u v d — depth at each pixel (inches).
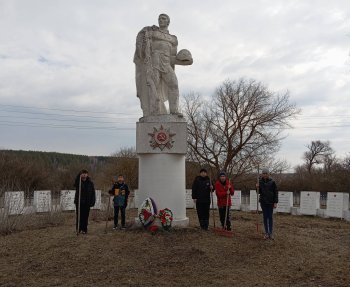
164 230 366.6
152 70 408.8
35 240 352.2
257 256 297.0
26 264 277.7
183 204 396.5
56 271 261.6
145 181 393.4
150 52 411.2
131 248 309.1
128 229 382.9
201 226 384.2
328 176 1357.0
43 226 454.0
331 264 280.5
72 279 246.4
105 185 1195.9
